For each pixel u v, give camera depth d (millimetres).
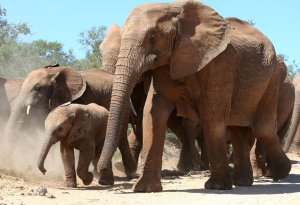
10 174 13836
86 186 13734
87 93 17781
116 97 11281
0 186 11875
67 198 10977
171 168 20781
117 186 13773
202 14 12273
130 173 17047
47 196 10961
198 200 10789
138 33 11586
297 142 27812
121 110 11242
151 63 11703
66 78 17500
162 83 12375
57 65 18234
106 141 11086
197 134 19750
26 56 30094
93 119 14266
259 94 14133
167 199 10906
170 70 11984
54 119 13344
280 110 18688
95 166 15141
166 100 12438
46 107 17250
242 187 13703
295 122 23609
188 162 19281
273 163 15453
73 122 13523
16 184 12484
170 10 12031
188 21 12148
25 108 16922
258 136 14836
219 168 12711
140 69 11492
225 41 12203
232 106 13680
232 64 12703
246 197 11398
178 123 19250
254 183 15141
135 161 18031
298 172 18547
